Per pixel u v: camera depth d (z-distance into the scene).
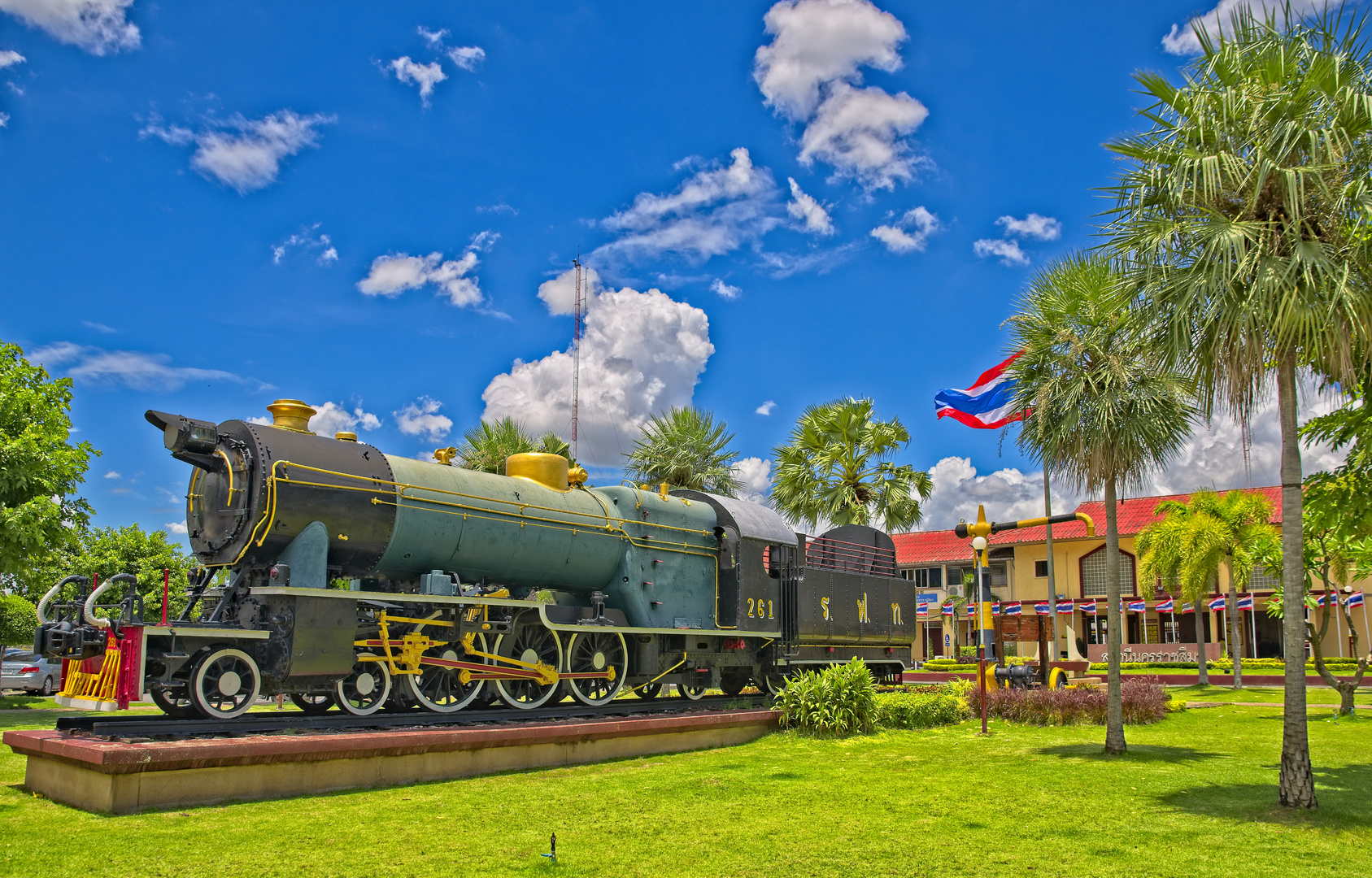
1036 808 8.89
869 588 20.64
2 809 8.16
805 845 7.52
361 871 6.55
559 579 14.12
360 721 10.70
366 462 11.63
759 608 16.83
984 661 15.03
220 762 8.42
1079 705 15.95
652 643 14.77
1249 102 8.71
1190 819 8.30
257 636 9.98
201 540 10.85
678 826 8.14
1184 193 9.05
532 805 8.82
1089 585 39.19
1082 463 11.92
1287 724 8.77
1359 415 10.66
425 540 12.00
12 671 22.36
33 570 19.31
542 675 12.95
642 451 26.00
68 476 19.75
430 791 9.30
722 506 16.95
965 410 19.72
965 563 42.62
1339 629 33.06
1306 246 8.34
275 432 10.92
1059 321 12.34
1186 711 18.33
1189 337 8.80
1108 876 6.61
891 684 21.86
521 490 13.72
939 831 8.01
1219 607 34.19
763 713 14.39
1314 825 8.01
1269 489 35.59
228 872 6.43
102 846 6.91
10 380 19.81
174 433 10.60
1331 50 8.66
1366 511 10.85
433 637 12.01
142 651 9.05
